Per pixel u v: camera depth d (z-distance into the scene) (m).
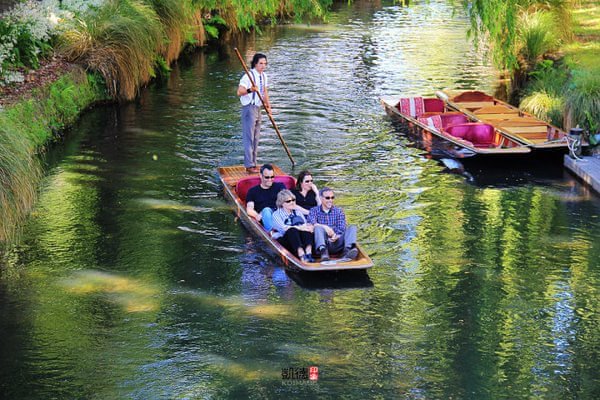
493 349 8.97
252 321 9.54
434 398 8.05
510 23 18.12
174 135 17.20
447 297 10.15
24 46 18.56
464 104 18.73
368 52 26.08
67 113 17.81
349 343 9.08
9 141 12.09
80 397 8.06
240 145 16.52
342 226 11.13
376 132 17.34
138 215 12.73
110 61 19.78
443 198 13.55
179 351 8.91
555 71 19.91
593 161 14.92
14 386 8.25
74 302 9.98
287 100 19.97
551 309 9.87
